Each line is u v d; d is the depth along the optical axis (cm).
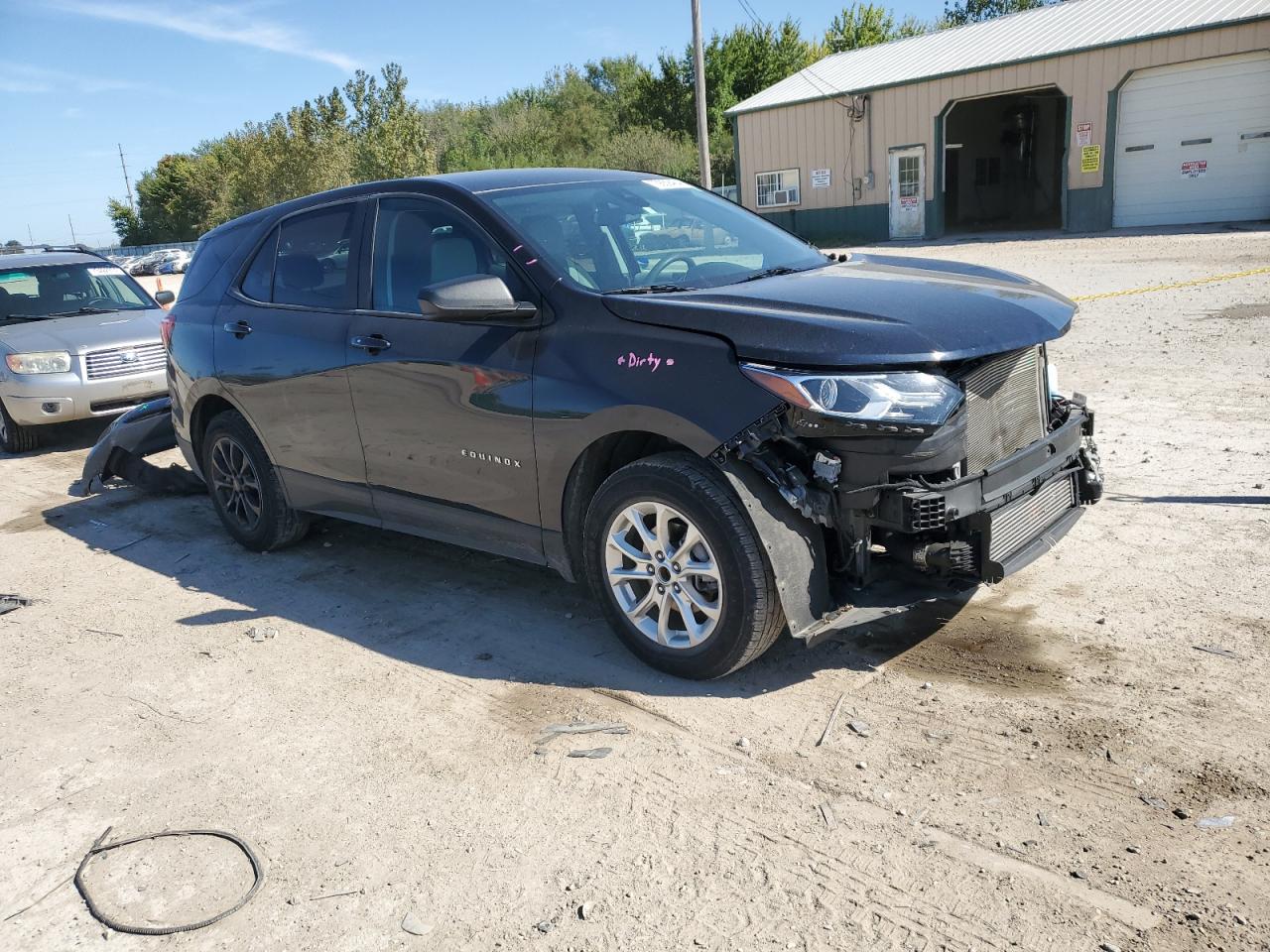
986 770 304
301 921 265
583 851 283
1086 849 265
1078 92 2362
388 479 458
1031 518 363
